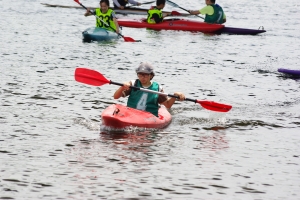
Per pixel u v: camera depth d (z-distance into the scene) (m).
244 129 21.64
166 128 21.34
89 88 27.16
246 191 15.55
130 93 22.34
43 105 23.61
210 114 23.73
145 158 17.72
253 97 27.14
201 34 49.66
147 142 19.39
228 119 23.02
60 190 15.03
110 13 44.72
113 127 20.69
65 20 52.41
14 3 62.50
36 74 29.53
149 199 14.68
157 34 48.19
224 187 15.75
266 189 15.77
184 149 18.83
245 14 64.12
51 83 27.72
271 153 18.86
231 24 55.56
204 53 39.25
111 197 14.70
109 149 18.42
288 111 24.67
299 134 21.19
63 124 21.09
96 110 23.36
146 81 22.08
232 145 19.53
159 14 51.81
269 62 37.06
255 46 43.88
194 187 15.62
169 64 34.38
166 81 29.56
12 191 14.88
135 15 61.47
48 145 18.59
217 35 49.38
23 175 15.95
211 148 19.09
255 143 19.89
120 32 45.25
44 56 34.81
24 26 47.06
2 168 16.39
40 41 40.38
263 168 17.41
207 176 16.48
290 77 32.50
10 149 18.03
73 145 18.69
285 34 51.06
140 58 35.97
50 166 16.69
